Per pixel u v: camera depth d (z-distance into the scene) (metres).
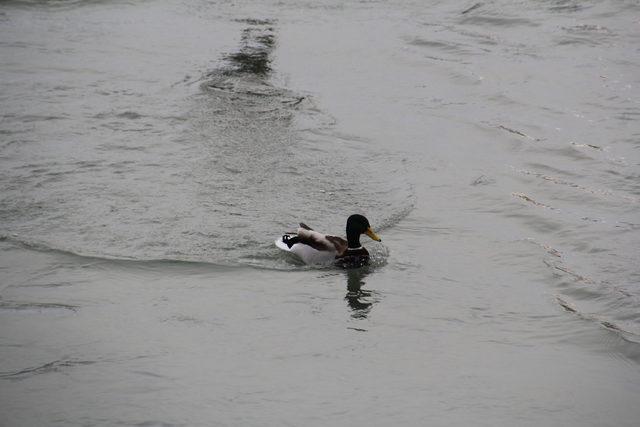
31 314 11.97
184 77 24.28
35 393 10.05
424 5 33.72
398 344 11.54
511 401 10.19
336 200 16.56
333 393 10.27
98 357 10.91
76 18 30.91
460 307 12.66
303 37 29.12
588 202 16.83
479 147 20.03
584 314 12.38
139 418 9.60
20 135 19.20
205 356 11.03
